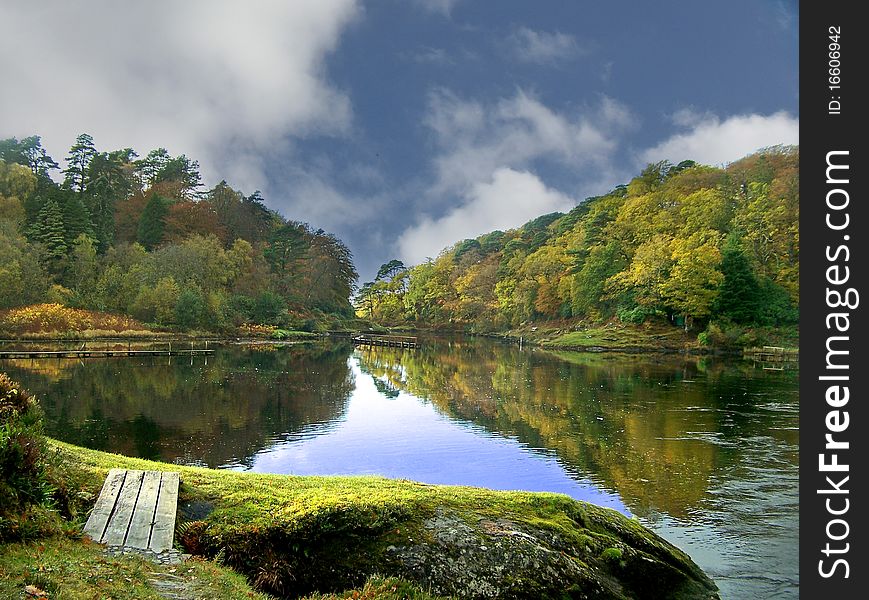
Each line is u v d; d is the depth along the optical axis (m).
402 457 19.00
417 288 129.88
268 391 32.47
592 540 9.66
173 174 122.12
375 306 142.50
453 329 118.50
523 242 120.62
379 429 23.11
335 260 121.19
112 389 31.44
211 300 80.75
